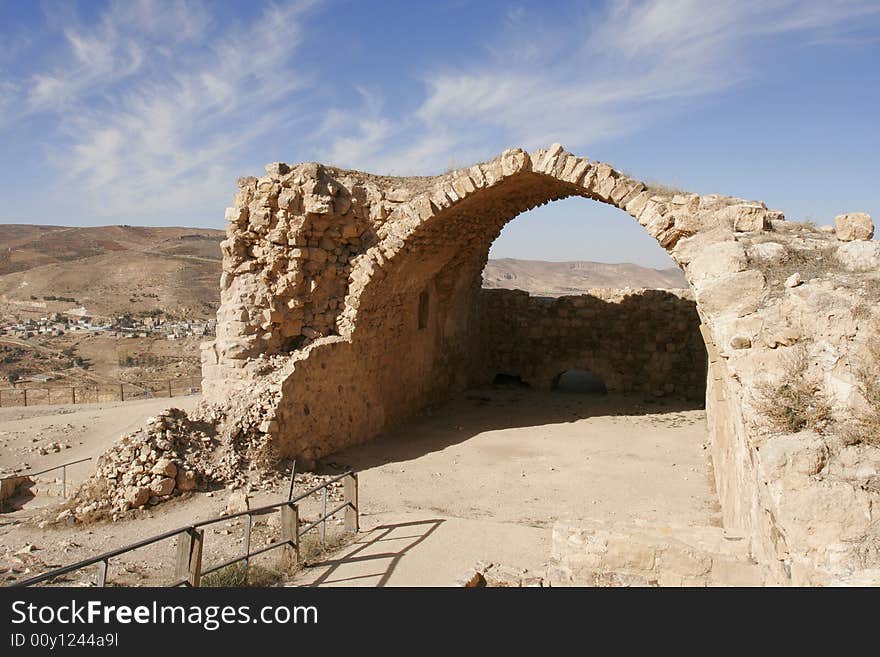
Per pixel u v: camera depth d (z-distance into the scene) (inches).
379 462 503.2
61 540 335.9
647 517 381.4
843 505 161.2
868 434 189.8
